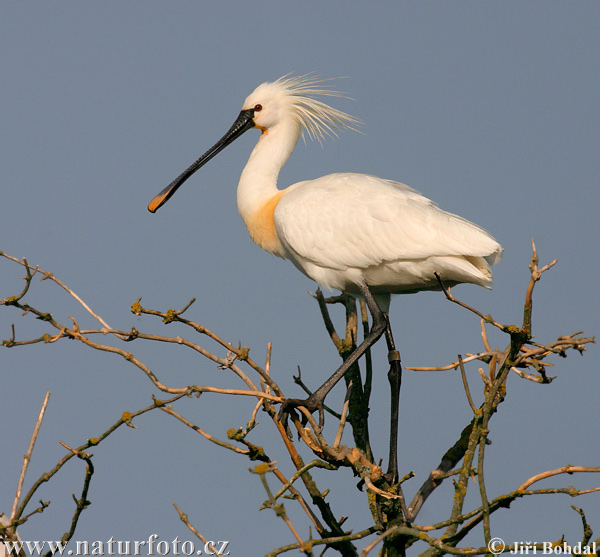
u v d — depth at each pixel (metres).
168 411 9.41
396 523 9.79
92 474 9.09
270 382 10.22
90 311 9.81
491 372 9.83
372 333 12.77
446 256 12.86
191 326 10.03
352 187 13.72
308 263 13.88
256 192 15.25
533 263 9.17
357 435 11.76
